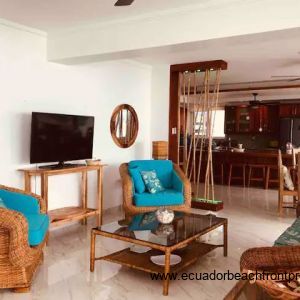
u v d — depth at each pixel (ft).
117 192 19.08
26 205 11.10
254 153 26.86
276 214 18.15
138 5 11.23
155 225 11.09
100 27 13.12
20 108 13.70
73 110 16.11
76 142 15.14
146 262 10.17
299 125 33.88
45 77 14.67
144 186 15.78
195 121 20.39
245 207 19.79
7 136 13.25
